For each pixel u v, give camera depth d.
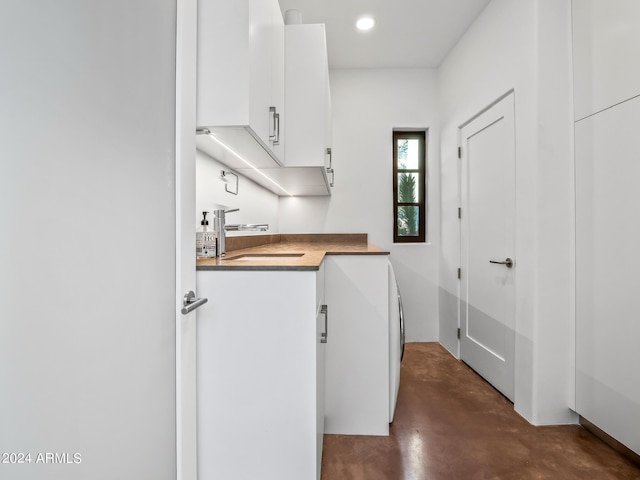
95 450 0.65
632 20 1.48
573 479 1.45
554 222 1.86
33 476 0.51
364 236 3.36
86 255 0.62
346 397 1.81
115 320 0.71
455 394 2.27
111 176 0.69
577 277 1.82
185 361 1.03
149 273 0.84
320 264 1.33
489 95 2.35
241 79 1.18
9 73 0.46
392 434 1.80
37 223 0.52
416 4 2.40
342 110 3.37
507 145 2.17
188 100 1.03
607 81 1.61
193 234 1.08
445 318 3.20
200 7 1.19
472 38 2.61
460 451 1.65
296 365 1.19
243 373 1.19
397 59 3.18
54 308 0.55
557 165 1.85
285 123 1.91
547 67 1.85
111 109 0.68
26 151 0.49
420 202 3.47
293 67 1.93
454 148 2.94
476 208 2.61
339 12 2.49
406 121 3.35
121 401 0.73
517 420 1.94
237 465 1.20
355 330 1.82
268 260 1.49
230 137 1.31
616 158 1.57
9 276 0.47
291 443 1.19
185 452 1.03
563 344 1.87
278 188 2.85
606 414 1.64
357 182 3.38
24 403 0.50
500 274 2.27
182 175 0.99
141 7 0.79
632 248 1.50
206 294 1.19
